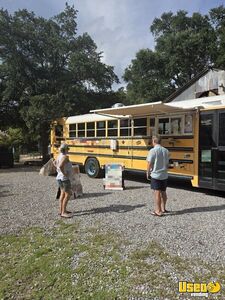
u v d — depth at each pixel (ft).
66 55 66.90
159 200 21.33
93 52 68.39
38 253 15.17
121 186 31.96
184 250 15.26
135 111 32.50
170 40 114.73
